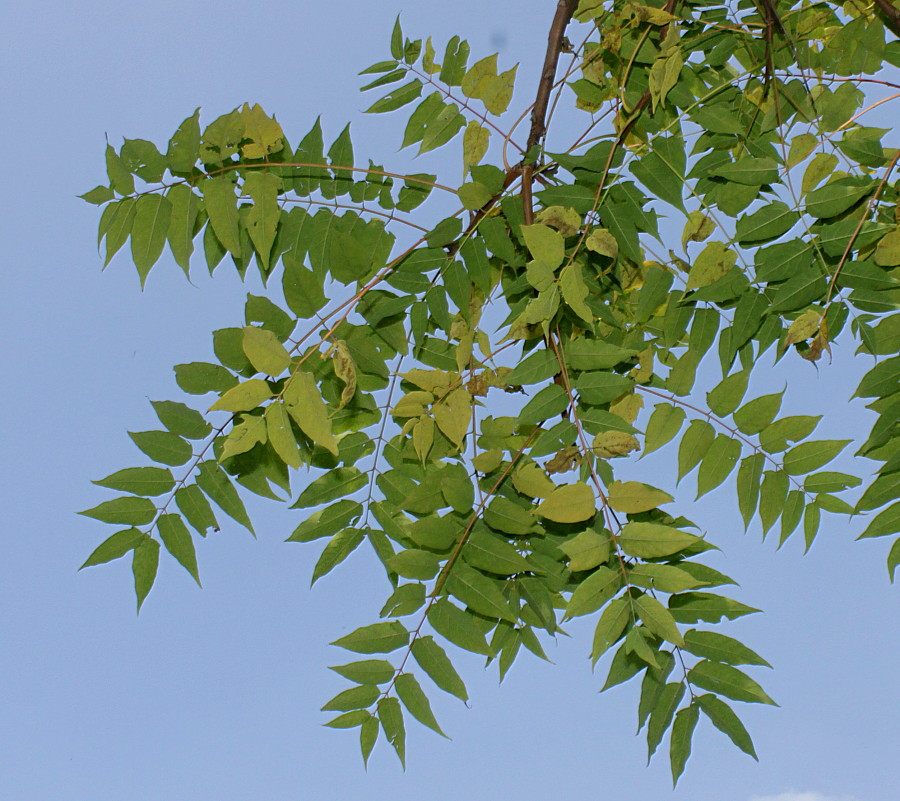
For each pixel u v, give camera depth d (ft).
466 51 7.50
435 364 7.55
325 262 7.49
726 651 7.04
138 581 7.32
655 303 7.41
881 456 7.22
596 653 6.75
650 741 7.06
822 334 7.03
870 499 7.14
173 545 7.34
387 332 7.43
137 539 7.32
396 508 7.51
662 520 7.27
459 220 7.35
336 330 7.11
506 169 7.34
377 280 7.14
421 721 7.15
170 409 7.29
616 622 6.76
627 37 7.61
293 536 7.45
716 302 7.45
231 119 7.10
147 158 7.07
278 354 6.72
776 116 7.33
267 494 7.42
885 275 7.02
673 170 7.17
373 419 7.56
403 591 7.17
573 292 6.88
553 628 7.34
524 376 6.98
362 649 7.18
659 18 7.32
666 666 7.08
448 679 7.18
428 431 7.16
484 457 7.06
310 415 6.66
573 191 7.17
